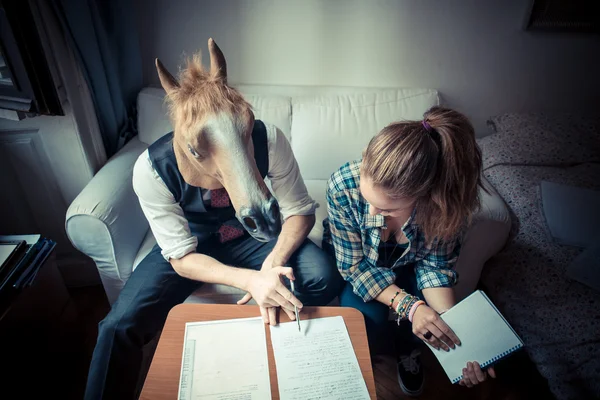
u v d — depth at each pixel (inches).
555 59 73.1
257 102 63.2
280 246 44.1
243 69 71.3
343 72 72.2
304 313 36.4
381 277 42.4
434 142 32.6
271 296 35.5
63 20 49.3
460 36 70.0
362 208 40.5
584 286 48.9
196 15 66.0
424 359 56.3
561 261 51.8
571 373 45.7
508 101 77.5
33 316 50.3
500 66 73.3
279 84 72.5
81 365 53.7
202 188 41.4
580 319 47.0
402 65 72.1
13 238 46.9
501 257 56.4
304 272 46.0
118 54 62.1
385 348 56.9
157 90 64.1
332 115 62.9
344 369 32.0
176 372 31.9
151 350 55.2
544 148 67.3
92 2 53.6
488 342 34.1
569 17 68.1
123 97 65.6
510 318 53.2
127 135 65.1
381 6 66.5
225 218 45.6
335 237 43.9
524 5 67.7
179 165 37.2
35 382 50.4
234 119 30.4
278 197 46.8
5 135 52.4
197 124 30.0
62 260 63.4
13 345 47.4
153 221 41.3
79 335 57.7
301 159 63.2
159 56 69.4
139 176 39.4
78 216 47.1
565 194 58.8
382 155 32.2
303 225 45.7
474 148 34.5
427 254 43.3
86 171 57.9
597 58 72.9
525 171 65.3
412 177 31.7
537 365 49.1
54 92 47.9
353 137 62.6
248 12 66.0
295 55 70.1
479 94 76.3
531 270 52.8
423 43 70.2
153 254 47.1
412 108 64.4
